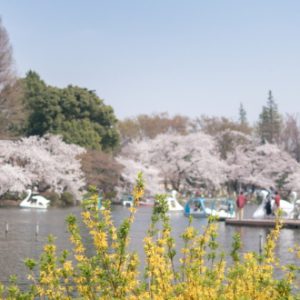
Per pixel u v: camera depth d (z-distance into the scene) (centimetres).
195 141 7588
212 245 758
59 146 5866
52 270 705
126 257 705
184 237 755
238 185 7731
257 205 6562
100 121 6962
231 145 8219
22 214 3944
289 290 706
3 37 5503
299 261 1895
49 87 6756
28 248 2189
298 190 6775
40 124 6412
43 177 5444
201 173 7319
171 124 10025
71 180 5538
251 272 737
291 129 8656
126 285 680
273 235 801
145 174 6525
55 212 4197
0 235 2606
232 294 708
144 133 9981
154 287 698
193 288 695
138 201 735
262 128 9950
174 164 7494
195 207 4412
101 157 6112
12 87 5566
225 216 4131
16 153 5412
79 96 6731
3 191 5009
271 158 7575
